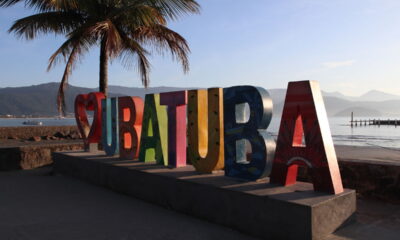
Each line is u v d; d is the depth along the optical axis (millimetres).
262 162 4836
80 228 4625
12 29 10211
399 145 23438
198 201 5000
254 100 4871
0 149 10211
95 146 9562
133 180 6387
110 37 8898
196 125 5824
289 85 4605
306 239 3682
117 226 4699
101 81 10812
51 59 10016
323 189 4285
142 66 11359
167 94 6453
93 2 9914
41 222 4910
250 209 4250
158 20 10086
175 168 6312
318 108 4379
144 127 7074
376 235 4020
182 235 4305
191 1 9992
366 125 95562
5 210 5586
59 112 10508
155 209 5570
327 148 4309
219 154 5473
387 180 5848
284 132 4664
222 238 4188
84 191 7027
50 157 11148
